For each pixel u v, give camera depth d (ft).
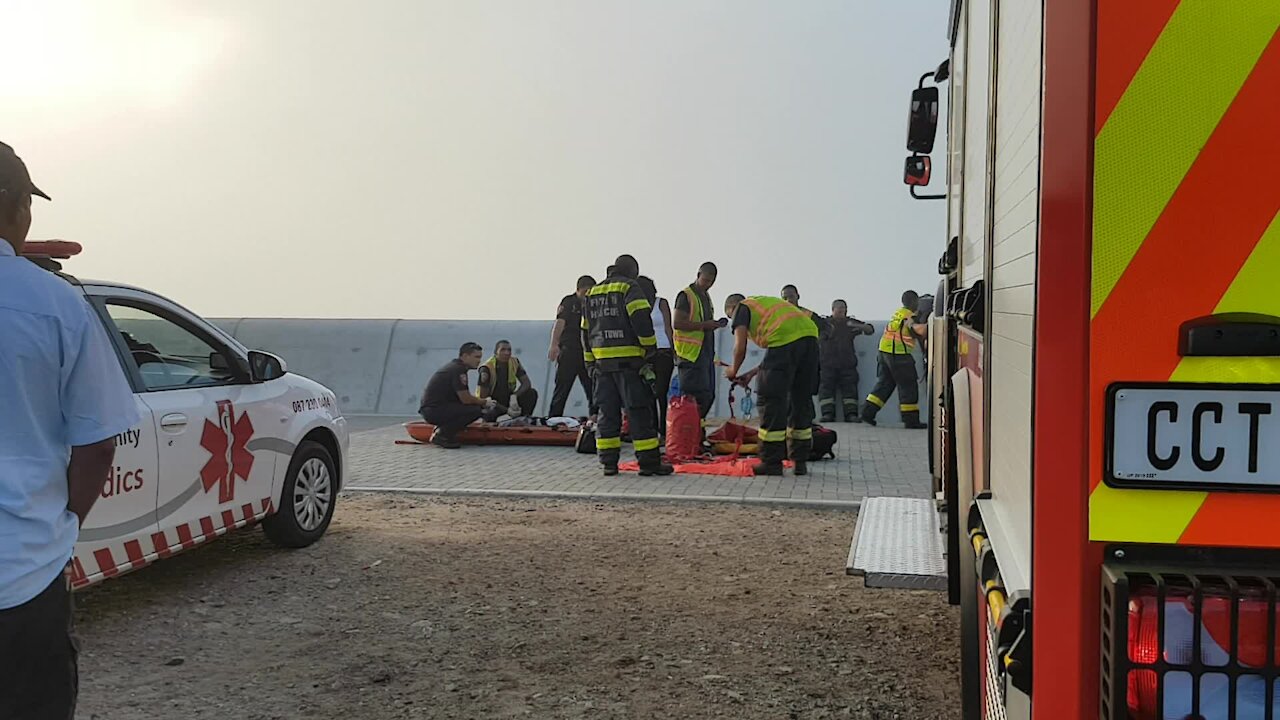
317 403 22.36
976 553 7.72
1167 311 5.10
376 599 18.17
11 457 7.77
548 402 50.55
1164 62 5.06
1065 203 5.25
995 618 6.57
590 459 35.65
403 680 14.29
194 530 17.71
